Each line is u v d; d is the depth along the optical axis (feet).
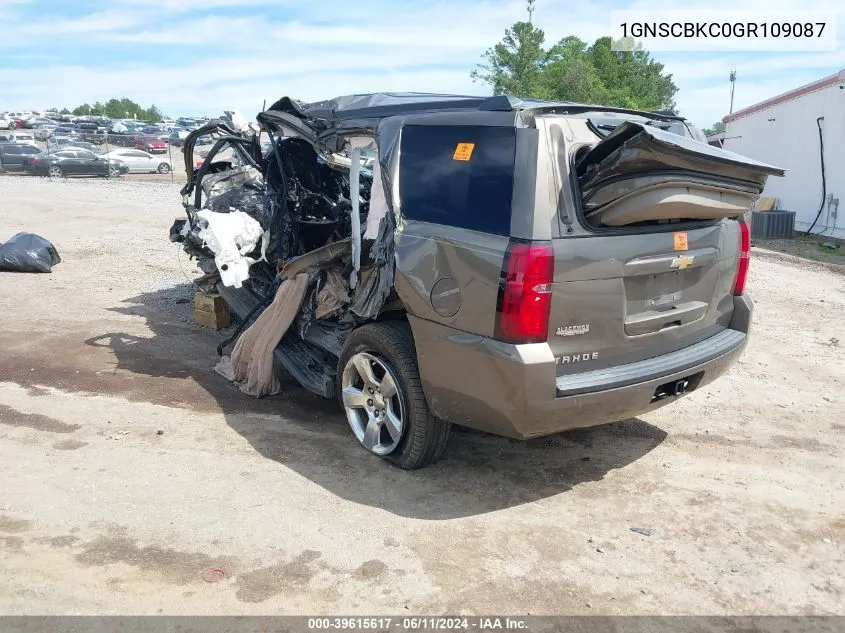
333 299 15.87
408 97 17.76
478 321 11.64
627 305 12.28
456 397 12.35
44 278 30.42
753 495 13.64
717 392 19.26
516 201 11.36
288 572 10.72
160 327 23.71
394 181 13.60
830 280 37.22
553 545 11.73
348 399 15.06
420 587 10.49
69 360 20.11
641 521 12.59
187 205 20.66
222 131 20.13
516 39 158.92
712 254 13.70
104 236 42.63
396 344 13.52
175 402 17.39
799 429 16.88
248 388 17.79
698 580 10.93
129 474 13.60
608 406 11.93
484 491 13.48
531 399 11.24
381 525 12.13
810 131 59.77
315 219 19.92
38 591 10.00
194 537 11.53
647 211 11.37
